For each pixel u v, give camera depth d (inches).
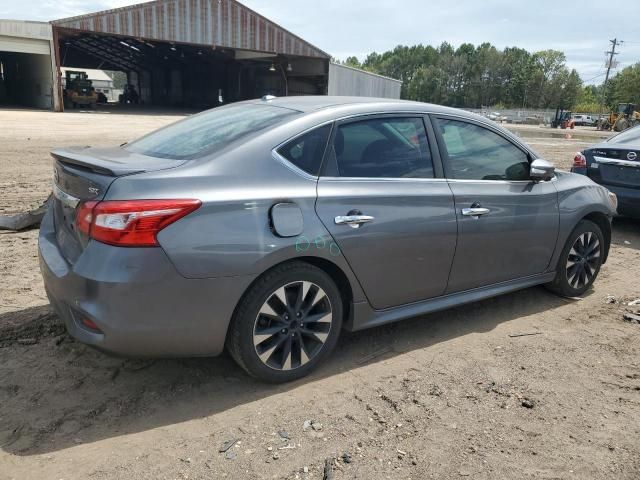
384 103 145.6
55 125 855.7
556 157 666.8
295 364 128.4
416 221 139.1
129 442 105.3
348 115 135.6
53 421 110.7
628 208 275.1
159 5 1400.1
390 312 143.3
